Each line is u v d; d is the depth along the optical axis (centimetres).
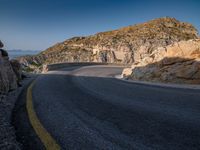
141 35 9369
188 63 1525
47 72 2380
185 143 390
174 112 612
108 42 9794
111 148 371
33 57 13088
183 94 940
